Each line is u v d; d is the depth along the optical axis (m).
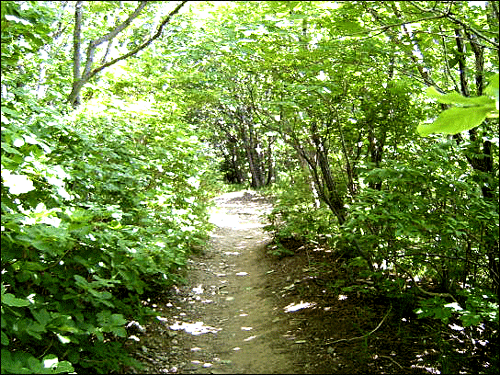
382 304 4.70
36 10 3.03
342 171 6.20
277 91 5.62
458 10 3.65
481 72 3.84
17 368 2.25
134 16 4.15
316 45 4.64
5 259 2.58
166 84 8.12
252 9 4.88
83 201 4.17
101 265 3.25
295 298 5.23
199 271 6.89
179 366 3.67
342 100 5.10
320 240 7.48
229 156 27.23
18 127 3.02
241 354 3.92
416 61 4.42
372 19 4.28
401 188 4.09
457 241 4.08
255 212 14.22
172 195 6.16
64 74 6.52
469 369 3.40
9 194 2.99
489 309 3.21
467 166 4.16
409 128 4.73
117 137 5.38
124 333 2.85
